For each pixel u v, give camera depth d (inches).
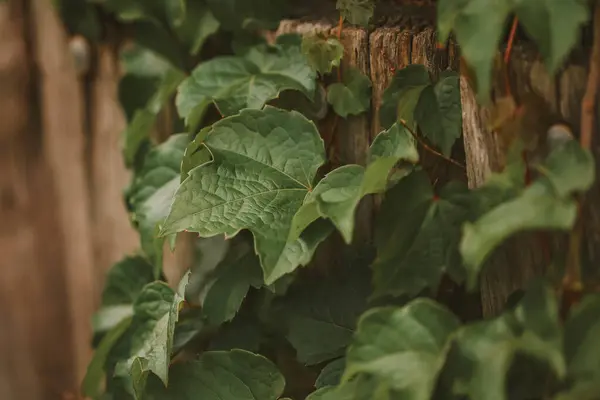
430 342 30.3
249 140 32.9
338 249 34.3
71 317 41.4
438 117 32.7
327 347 33.9
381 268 32.3
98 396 37.6
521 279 31.6
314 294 34.1
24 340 42.0
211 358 33.9
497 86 31.1
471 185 32.1
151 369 33.5
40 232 40.9
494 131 31.3
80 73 39.0
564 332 29.7
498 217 29.7
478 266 29.7
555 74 30.7
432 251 32.1
